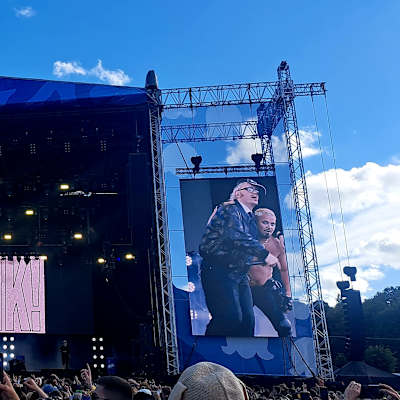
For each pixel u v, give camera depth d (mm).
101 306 36062
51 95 30859
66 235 36625
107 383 3098
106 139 37094
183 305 29078
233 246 29922
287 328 28938
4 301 33562
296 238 30219
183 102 32062
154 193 30156
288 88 31531
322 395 13227
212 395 1526
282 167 31312
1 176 37688
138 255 36344
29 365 34938
